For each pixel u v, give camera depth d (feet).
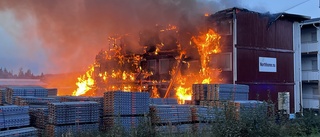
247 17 74.33
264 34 77.56
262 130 36.47
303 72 99.40
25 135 34.47
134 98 42.98
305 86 100.07
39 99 44.78
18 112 36.86
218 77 73.61
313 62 98.07
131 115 42.47
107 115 42.42
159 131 39.14
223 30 73.77
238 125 34.78
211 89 56.59
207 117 43.88
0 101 49.75
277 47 80.38
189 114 46.52
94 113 40.06
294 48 84.58
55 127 37.11
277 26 80.94
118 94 42.04
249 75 73.67
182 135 40.40
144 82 88.89
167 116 44.39
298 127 48.52
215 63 74.49
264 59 77.00
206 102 56.18
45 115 38.81
